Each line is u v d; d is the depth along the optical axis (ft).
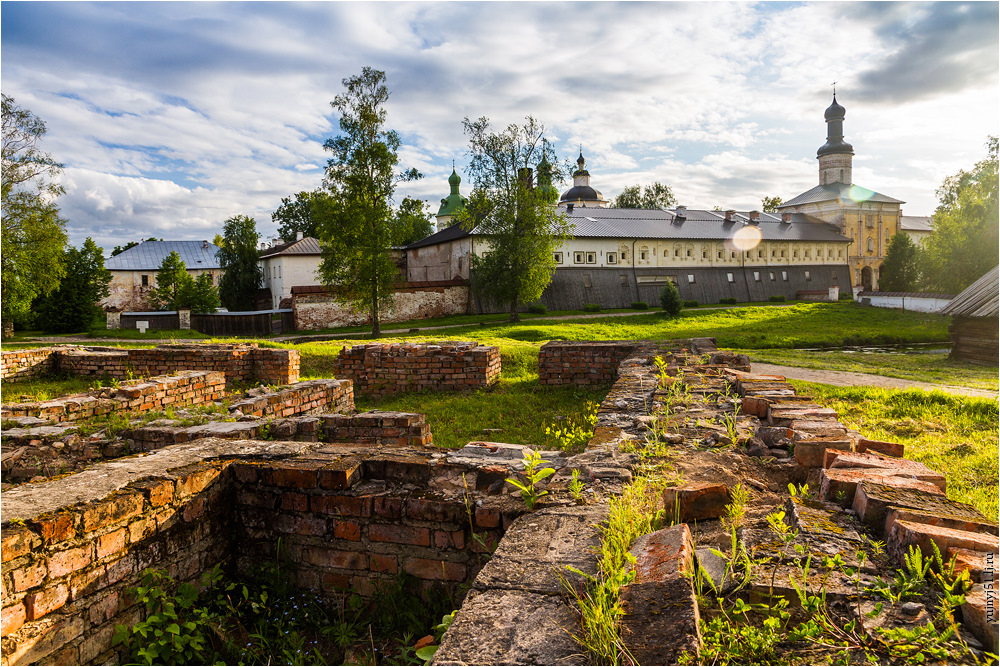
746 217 199.72
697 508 10.27
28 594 8.51
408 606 10.93
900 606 7.10
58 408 23.29
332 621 11.34
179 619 10.47
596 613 6.31
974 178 162.40
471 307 141.38
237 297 163.73
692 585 7.07
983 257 130.62
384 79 96.53
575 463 12.63
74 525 9.15
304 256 152.56
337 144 95.86
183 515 11.10
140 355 43.04
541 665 6.17
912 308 138.92
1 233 92.02
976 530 8.20
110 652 9.64
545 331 93.81
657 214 188.03
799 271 192.65
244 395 29.04
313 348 58.23
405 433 20.53
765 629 6.75
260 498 12.16
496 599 7.38
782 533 9.06
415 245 173.88
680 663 5.85
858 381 41.37
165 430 17.56
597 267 161.07
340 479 11.71
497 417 29.78
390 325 125.08
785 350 77.00
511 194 113.60
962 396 30.73
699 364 28.78
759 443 14.28
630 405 19.72
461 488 11.77
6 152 93.15
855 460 11.35
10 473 16.49
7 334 114.73
